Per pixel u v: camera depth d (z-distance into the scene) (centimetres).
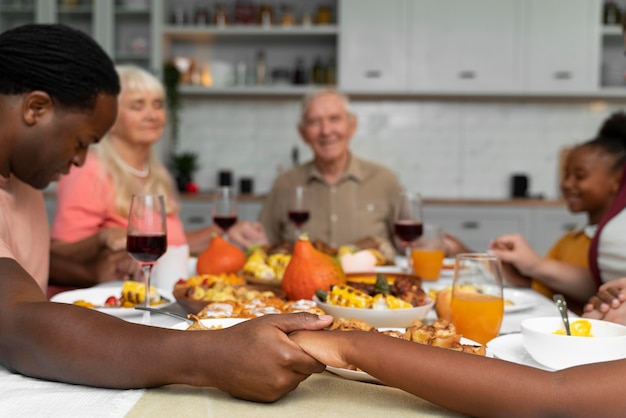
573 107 472
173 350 69
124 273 158
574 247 198
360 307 107
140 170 227
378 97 479
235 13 459
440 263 163
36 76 92
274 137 485
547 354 80
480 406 64
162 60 451
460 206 426
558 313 125
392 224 275
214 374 68
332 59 464
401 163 483
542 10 439
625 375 62
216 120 486
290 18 454
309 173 283
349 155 288
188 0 475
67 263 160
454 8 442
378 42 446
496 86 443
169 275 152
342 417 65
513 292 136
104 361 71
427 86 446
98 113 99
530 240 424
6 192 106
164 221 116
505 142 477
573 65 439
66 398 68
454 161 481
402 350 68
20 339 74
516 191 457
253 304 104
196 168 475
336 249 182
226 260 150
